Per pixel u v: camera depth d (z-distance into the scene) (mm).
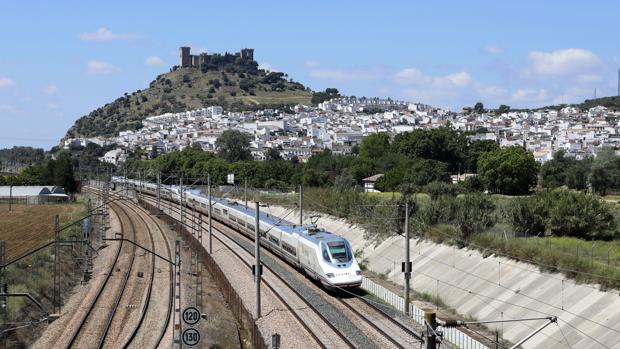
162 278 58812
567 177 121188
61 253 67688
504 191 117625
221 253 71500
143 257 70625
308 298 46656
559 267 41781
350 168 145250
